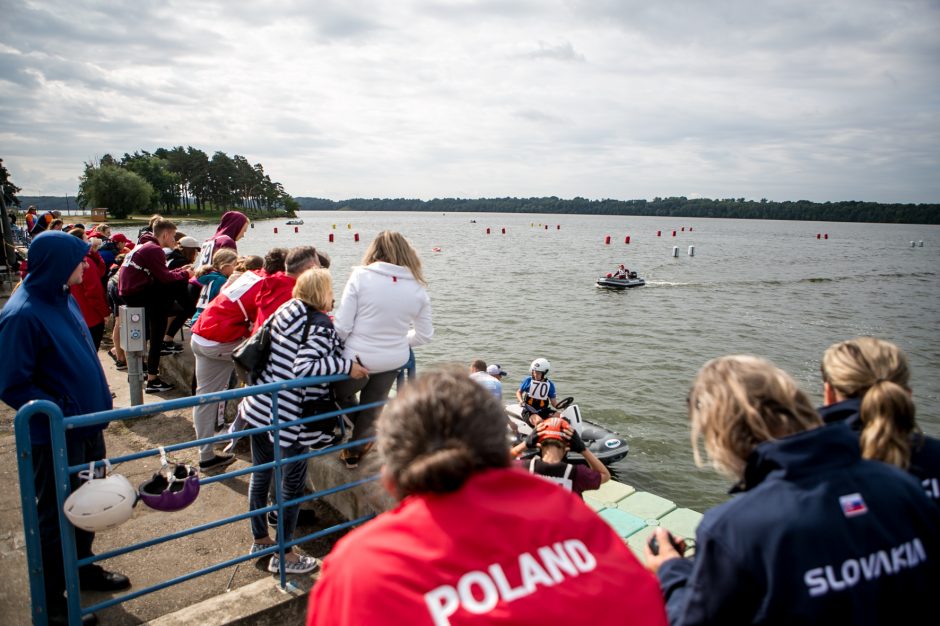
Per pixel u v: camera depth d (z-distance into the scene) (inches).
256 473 138.2
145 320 243.0
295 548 139.5
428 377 53.4
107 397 130.2
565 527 48.6
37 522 100.0
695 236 4232.3
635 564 51.1
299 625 126.2
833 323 1003.9
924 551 58.0
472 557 44.2
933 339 904.9
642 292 1289.4
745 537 55.4
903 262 2342.5
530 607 43.5
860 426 76.5
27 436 96.7
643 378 665.6
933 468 76.6
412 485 46.9
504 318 984.9
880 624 55.4
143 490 111.9
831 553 54.2
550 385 426.6
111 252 337.1
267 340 133.3
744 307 1136.2
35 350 115.0
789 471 56.9
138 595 110.6
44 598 102.0
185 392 258.1
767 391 61.3
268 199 6358.3
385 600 42.3
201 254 257.9
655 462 456.8
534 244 2933.1
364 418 152.4
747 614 55.7
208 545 151.3
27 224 808.9
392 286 139.7
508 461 51.2
